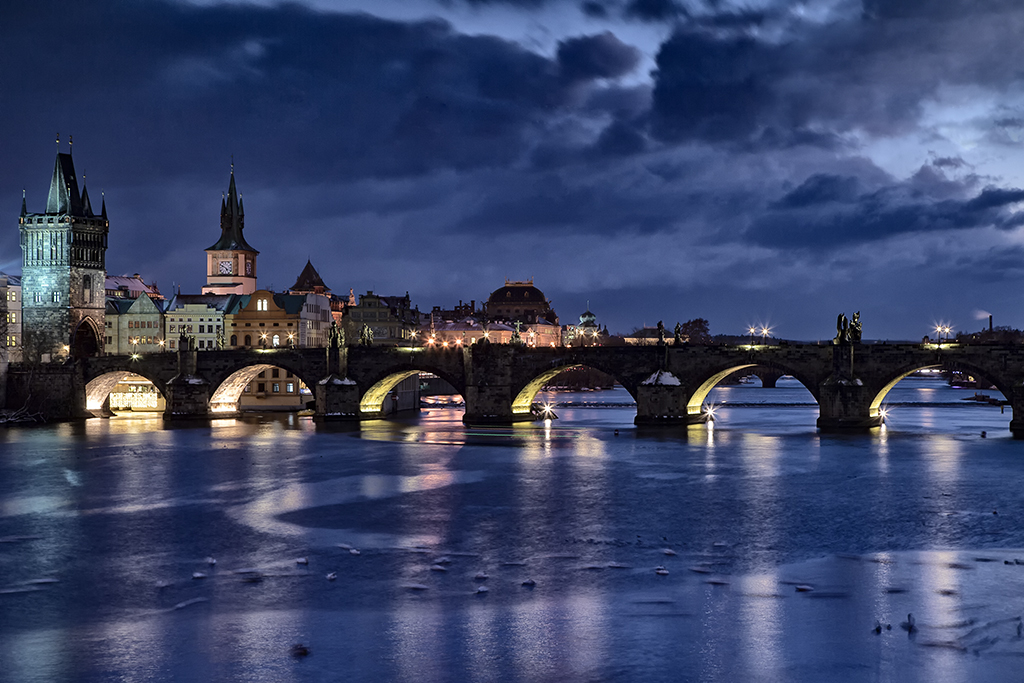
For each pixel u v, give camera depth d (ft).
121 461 405.39
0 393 595.88
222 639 184.34
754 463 394.11
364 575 223.71
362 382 585.22
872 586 212.64
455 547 248.93
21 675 168.66
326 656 176.04
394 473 370.94
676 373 530.68
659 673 168.25
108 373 636.48
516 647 179.52
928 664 170.30
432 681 165.78
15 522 280.72
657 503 305.53
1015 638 181.27
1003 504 297.53
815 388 502.38
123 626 191.62
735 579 219.00
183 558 239.30
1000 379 466.29
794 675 166.71
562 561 235.20
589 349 542.16
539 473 369.91
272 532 266.57
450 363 569.23
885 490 324.39
